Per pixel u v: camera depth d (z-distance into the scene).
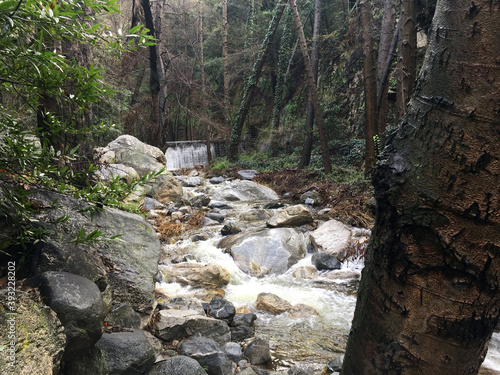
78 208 2.59
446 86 0.80
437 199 0.80
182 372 2.19
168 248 5.98
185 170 16.98
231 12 24.66
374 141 8.30
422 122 0.85
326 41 17.34
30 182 1.82
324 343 3.51
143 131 17.42
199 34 21.00
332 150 14.06
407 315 0.88
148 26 9.64
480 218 0.77
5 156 1.59
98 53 7.32
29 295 1.41
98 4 1.36
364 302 0.98
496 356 3.15
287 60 19.86
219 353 2.82
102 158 7.52
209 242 6.32
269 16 20.70
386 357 0.92
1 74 1.44
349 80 15.30
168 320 3.09
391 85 11.98
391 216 0.88
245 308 4.15
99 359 1.93
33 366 1.20
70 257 2.16
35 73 1.42
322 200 8.87
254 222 7.43
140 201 7.46
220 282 4.88
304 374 2.85
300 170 12.12
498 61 0.75
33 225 2.21
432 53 0.84
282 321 3.95
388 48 8.91
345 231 6.09
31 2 1.12
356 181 8.91
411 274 0.86
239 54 20.72
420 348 0.87
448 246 0.81
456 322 0.84
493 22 0.75
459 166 0.78
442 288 0.83
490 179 0.76
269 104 22.48
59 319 1.56
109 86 1.64
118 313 2.63
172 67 18.27
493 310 0.84
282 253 5.65
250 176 12.88
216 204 8.88
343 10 16.97
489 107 0.75
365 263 1.01
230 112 21.25
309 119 13.69
